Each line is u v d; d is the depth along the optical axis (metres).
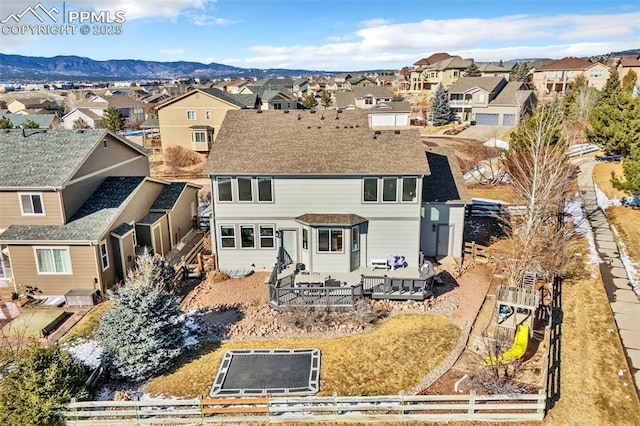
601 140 38.69
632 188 25.84
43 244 21.64
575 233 27.02
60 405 12.99
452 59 105.06
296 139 24.89
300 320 18.81
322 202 23.16
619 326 17.70
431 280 21.47
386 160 22.81
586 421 12.90
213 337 18.17
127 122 91.75
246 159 23.42
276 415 13.40
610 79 63.03
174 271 22.73
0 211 22.45
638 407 13.38
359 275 22.75
